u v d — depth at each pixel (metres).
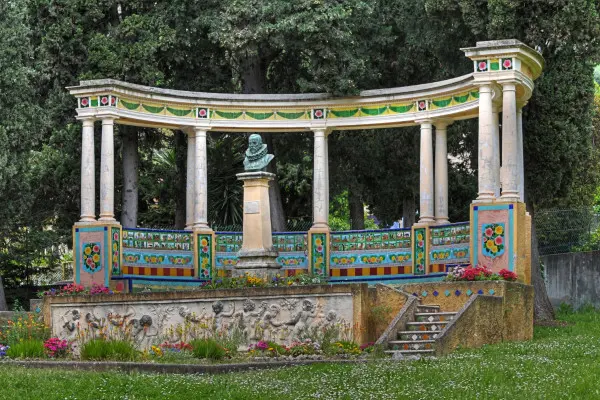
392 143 32.94
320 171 28.81
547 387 15.94
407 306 21.67
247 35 28.72
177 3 29.81
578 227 30.86
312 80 30.47
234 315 22.39
